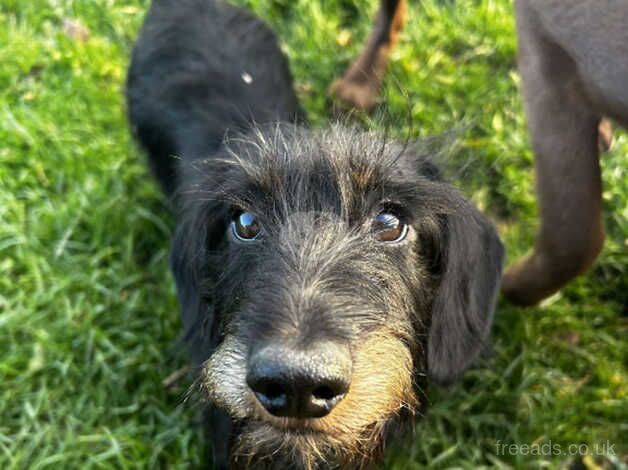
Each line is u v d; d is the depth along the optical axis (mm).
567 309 340
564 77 251
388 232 227
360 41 427
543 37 248
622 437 313
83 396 314
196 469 302
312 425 194
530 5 249
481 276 260
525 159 382
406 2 402
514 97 403
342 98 387
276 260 211
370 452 251
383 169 224
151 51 355
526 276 312
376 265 218
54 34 422
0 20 424
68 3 432
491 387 324
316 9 431
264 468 252
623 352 333
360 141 234
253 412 196
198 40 346
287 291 198
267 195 227
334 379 182
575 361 332
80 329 328
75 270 348
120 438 303
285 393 182
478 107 400
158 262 356
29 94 399
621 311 349
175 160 328
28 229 358
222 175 249
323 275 204
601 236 287
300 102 382
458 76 410
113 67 411
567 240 282
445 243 246
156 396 320
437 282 248
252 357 185
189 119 326
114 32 429
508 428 313
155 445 304
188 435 305
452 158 309
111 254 357
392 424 258
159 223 361
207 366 226
